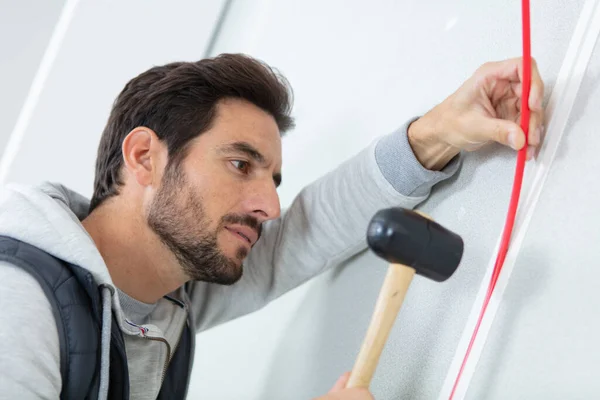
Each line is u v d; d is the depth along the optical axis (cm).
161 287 103
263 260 114
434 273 64
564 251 67
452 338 80
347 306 104
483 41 91
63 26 178
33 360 73
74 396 80
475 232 82
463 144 84
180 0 187
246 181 99
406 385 85
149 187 100
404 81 109
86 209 109
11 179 179
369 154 98
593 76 70
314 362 107
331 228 104
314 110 138
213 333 146
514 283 72
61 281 83
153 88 102
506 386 69
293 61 153
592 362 61
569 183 69
